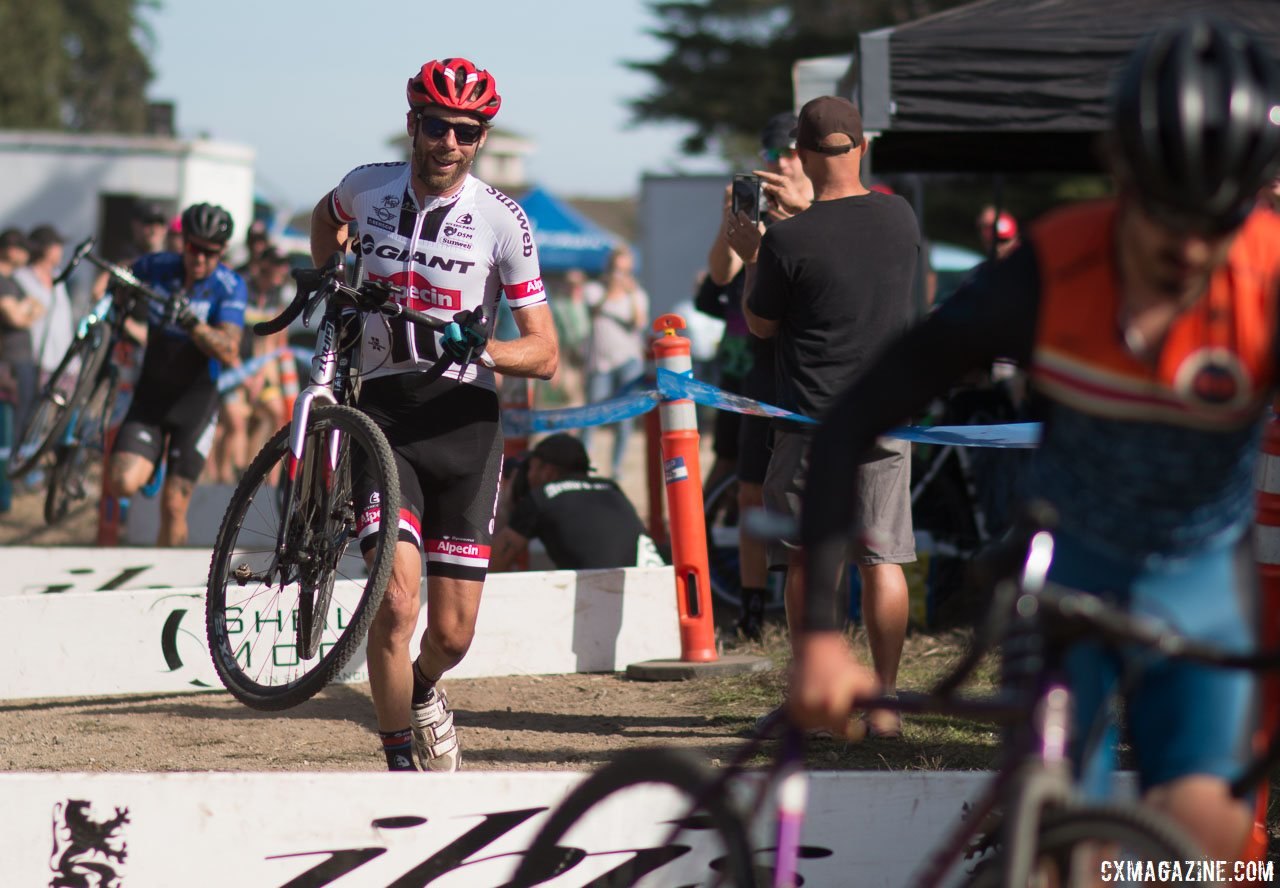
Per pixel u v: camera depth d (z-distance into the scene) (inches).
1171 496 178.5
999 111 542.0
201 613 466.3
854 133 398.6
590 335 1219.9
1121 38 541.3
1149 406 173.3
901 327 393.7
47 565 575.8
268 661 429.7
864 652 500.4
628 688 466.9
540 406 1549.0
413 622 335.9
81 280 1493.6
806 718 169.0
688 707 439.5
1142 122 158.6
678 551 490.0
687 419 487.8
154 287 621.0
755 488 533.0
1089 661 185.6
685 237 1708.9
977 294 177.5
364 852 268.5
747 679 470.6
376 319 347.6
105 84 4648.1
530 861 229.9
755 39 3139.8
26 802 268.1
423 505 353.1
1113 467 178.4
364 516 332.5
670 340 490.9
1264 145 157.6
